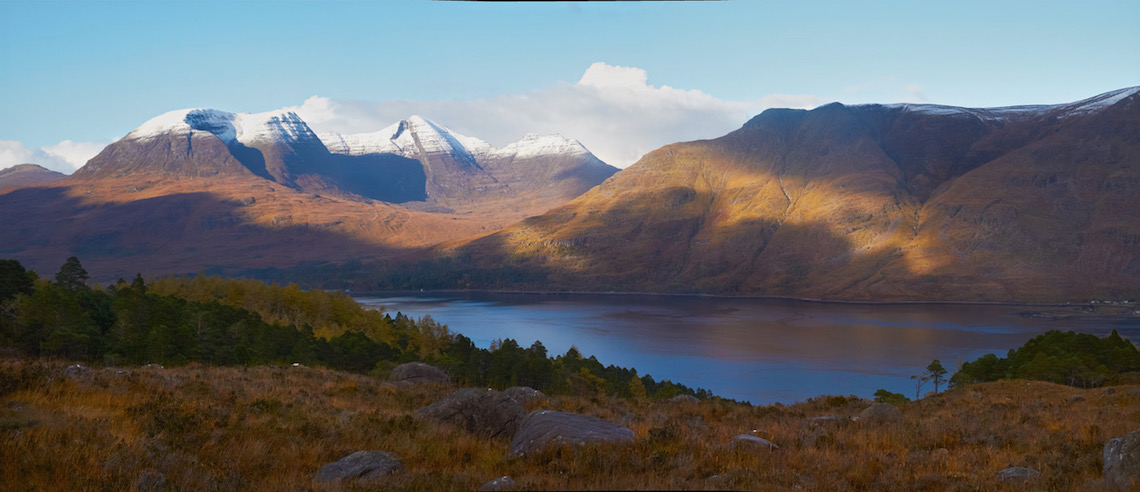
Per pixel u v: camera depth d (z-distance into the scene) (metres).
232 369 34.50
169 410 17.36
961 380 91.06
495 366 87.94
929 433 20.94
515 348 112.69
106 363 58.62
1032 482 13.58
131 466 12.59
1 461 11.80
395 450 16.08
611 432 15.67
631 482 11.29
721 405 32.59
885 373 198.00
